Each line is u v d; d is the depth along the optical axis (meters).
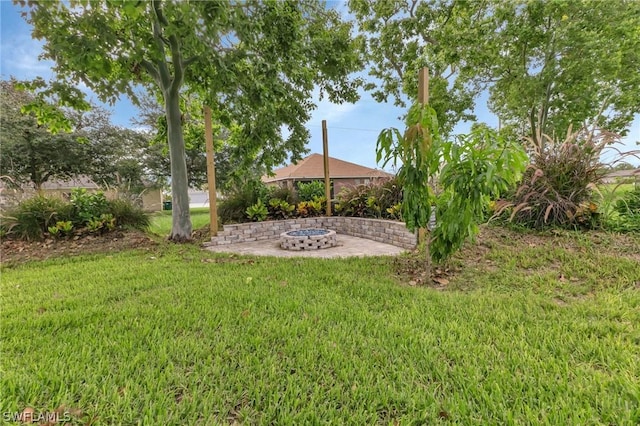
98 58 4.19
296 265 3.99
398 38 11.77
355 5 11.72
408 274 3.48
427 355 1.80
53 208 5.69
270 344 1.95
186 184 6.27
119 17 4.23
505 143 2.67
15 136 12.25
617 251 3.40
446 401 1.43
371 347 1.89
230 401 1.45
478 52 10.13
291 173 16.84
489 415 1.34
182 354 1.83
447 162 2.77
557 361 1.70
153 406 1.40
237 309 2.50
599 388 1.47
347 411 1.38
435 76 11.15
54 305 2.65
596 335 1.95
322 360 1.77
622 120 12.02
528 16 9.90
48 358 1.78
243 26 4.27
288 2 5.73
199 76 6.08
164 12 3.71
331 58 7.57
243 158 7.24
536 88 10.36
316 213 7.86
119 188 7.00
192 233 6.55
